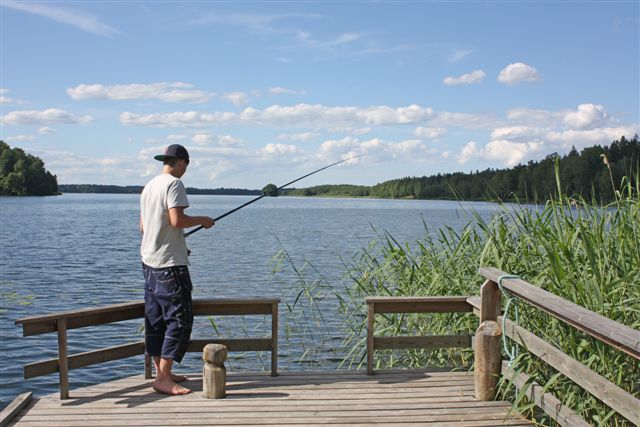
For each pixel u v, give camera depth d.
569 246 4.26
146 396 4.08
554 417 3.33
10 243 27.34
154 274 4.11
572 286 3.94
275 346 4.54
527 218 4.95
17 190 120.69
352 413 3.75
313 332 8.57
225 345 4.50
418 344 4.61
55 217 53.91
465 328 5.53
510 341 4.34
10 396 6.73
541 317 4.36
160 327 4.24
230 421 3.60
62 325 3.94
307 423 3.58
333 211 87.19
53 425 3.51
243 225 45.38
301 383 4.38
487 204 5.54
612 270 4.12
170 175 4.18
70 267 18.36
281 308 10.64
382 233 33.22
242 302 4.47
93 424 3.53
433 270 6.06
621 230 4.27
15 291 13.60
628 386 3.68
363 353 6.49
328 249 23.78
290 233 34.69
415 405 3.91
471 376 4.57
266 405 3.89
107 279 15.74
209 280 14.83
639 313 3.99
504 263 4.96
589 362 3.66
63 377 3.98
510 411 3.49
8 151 123.19
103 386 4.30
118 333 9.56
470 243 5.95
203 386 4.08
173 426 3.51
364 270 7.08
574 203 4.68
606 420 3.27
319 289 12.87
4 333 9.52
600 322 2.68
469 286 5.66
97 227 41.09
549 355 3.37
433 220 50.69
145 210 4.16
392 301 4.57
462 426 3.54
